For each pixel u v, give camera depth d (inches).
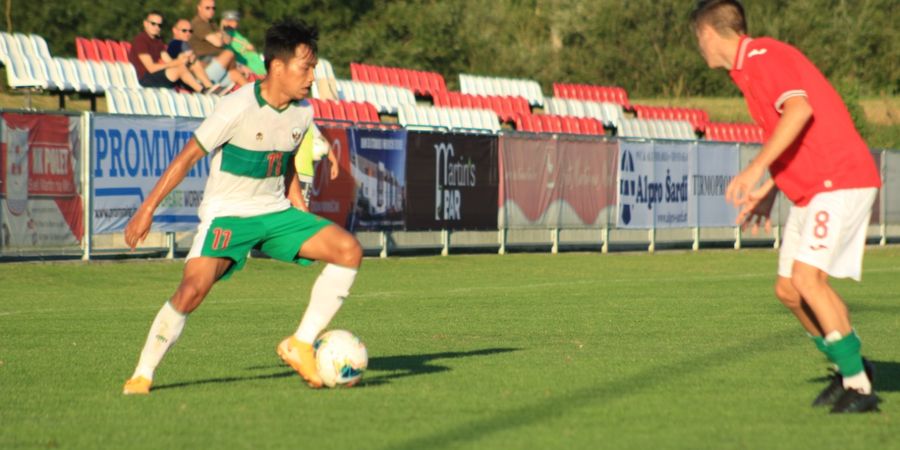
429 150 2534.5
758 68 756.6
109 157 2070.6
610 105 4276.6
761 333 1274.6
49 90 2709.2
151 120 2122.3
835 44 7027.6
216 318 1427.2
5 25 4690.0
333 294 852.0
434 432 679.1
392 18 5644.7
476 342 1186.6
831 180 758.5
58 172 2004.2
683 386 869.8
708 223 3159.5
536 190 2758.4
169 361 1024.2
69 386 874.1
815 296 763.4
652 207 3016.7
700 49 789.9
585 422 713.0
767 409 766.5
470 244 2642.7
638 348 1130.0
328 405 778.2
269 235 855.1
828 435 676.1
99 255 2091.5
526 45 6870.1
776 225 3344.0
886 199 3511.3
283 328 1312.7
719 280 2174.0
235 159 837.8
